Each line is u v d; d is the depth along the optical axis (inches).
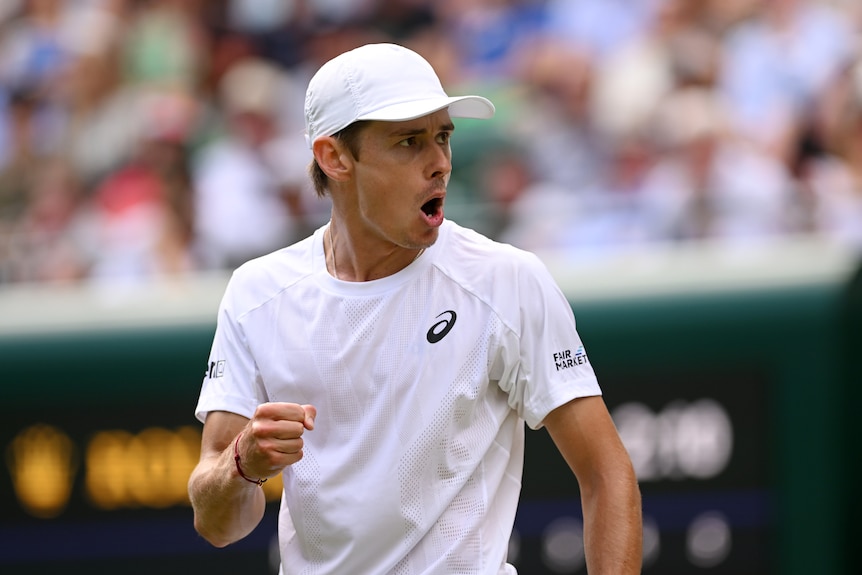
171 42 1156.5
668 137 973.2
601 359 781.3
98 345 823.1
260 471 347.3
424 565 367.6
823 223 841.5
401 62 364.5
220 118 1096.8
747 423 768.3
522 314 367.2
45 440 826.2
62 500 823.1
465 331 366.6
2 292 934.4
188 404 814.5
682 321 773.9
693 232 855.1
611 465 366.0
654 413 776.9
